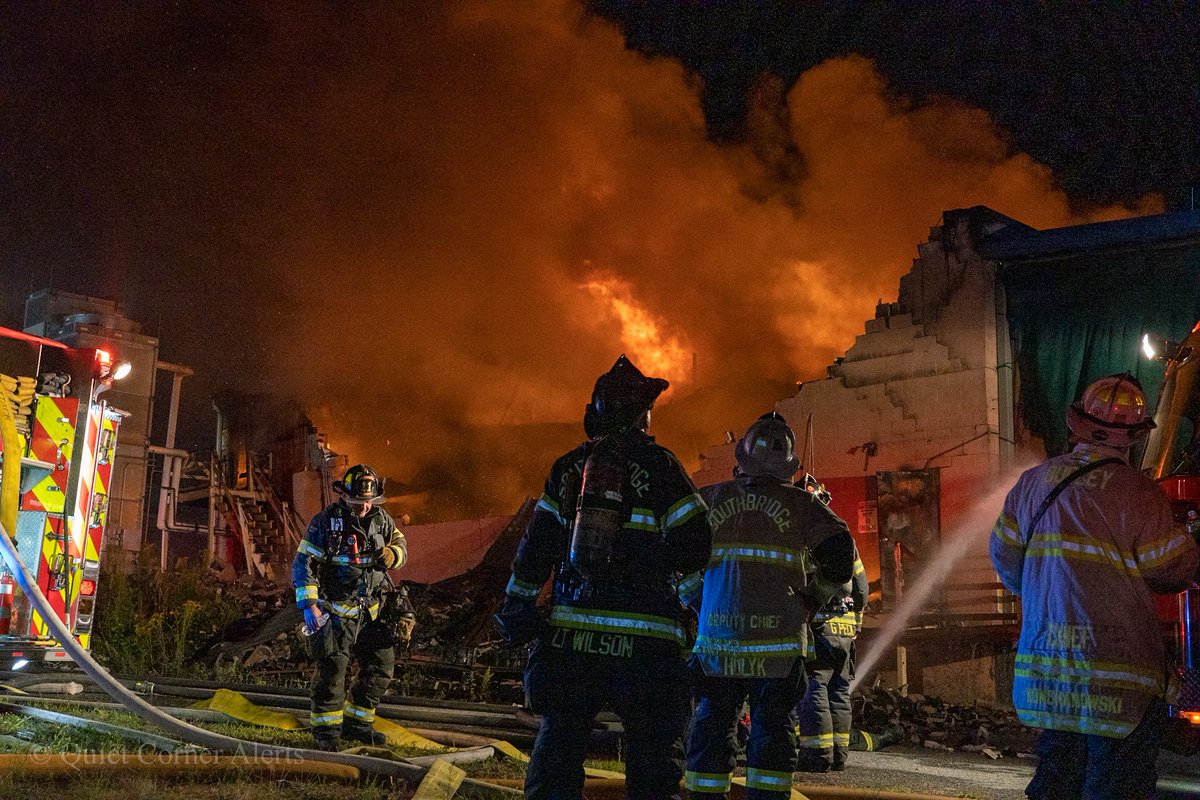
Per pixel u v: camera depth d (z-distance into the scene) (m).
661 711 3.48
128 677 9.40
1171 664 3.67
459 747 6.64
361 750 5.81
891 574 14.06
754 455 4.59
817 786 5.85
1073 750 3.67
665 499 3.57
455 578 16.92
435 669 11.21
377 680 6.39
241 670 10.85
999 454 13.96
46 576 6.83
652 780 3.44
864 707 10.26
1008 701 12.80
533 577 3.62
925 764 7.98
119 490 20.16
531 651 3.64
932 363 14.48
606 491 3.47
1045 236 13.90
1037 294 14.20
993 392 14.08
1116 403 3.84
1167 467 6.92
